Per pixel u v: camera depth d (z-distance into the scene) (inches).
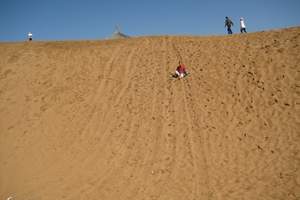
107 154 622.5
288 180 506.9
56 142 659.4
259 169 543.2
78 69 866.1
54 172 589.0
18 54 940.6
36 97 781.9
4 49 971.3
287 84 700.7
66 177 575.8
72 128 692.1
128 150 626.8
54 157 624.4
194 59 852.6
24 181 571.5
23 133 685.3
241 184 518.9
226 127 645.3
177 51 899.4
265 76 735.7
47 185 558.6
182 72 800.3
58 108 747.4
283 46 808.3
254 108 670.5
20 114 734.5
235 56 825.5
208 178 543.2
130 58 893.2
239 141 610.2
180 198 506.6
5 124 708.7
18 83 826.2
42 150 642.2
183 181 543.5
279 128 613.9
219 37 942.4
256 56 802.2
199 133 642.2
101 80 823.7
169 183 542.9
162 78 807.7
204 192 513.3
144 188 538.3
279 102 666.8
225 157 582.6
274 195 482.6
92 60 896.3
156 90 772.6
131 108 729.0
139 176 565.6
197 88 756.0
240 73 765.9
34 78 841.5
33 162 614.9
